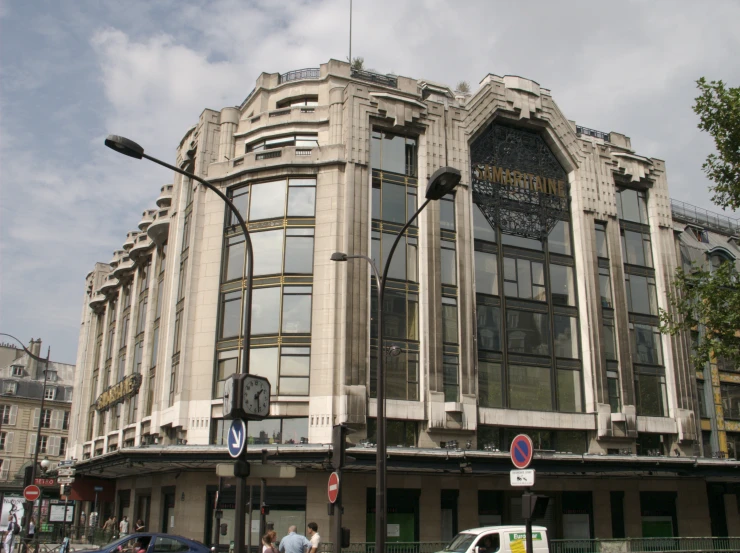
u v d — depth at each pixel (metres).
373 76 36.22
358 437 28.19
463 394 30.69
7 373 85.44
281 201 32.06
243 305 31.17
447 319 31.84
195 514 28.53
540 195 36.59
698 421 36.56
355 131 32.09
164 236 41.69
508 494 30.92
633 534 32.53
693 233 48.25
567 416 32.97
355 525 27.27
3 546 29.12
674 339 37.06
